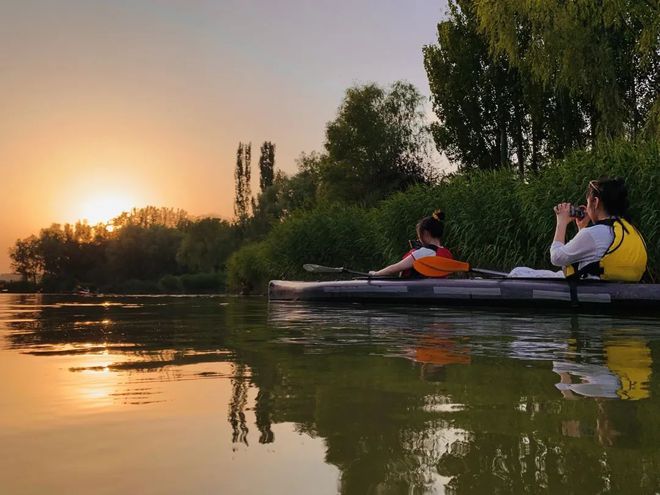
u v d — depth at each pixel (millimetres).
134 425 1113
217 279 39625
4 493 764
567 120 14102
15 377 1670
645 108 11273
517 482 785
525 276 5262
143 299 10406
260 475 825
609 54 10164
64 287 59750
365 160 25953
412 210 10172
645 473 819
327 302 6484
